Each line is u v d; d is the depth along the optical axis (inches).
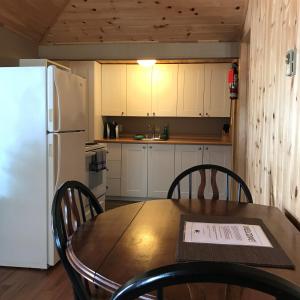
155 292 34.3
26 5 140.9
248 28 136.3
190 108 212.7
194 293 34.6
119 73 215.2
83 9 153.8
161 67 212.5
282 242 48.6
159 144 203.9
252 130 118.4
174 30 165.0
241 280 25.6
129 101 216.1
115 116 228.7
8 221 115.1
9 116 112.3
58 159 111.7
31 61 147.0
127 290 27.4
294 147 65.6
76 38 176.7
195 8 148.3
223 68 207.6
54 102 109.7
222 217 60.9
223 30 162.4
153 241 49.3
